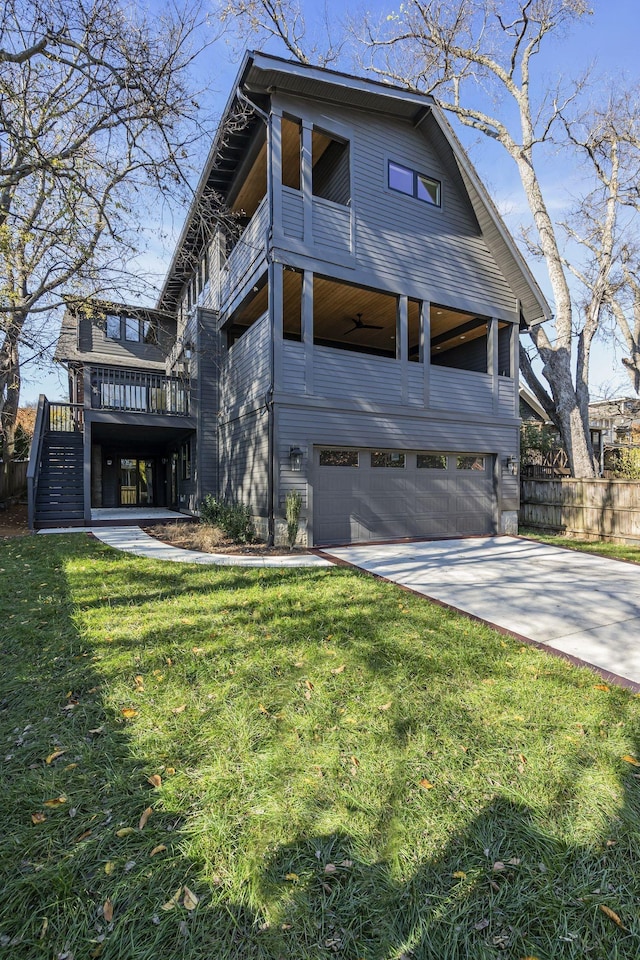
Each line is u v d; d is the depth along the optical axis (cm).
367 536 945
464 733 245
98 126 648
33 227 676
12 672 311
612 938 143
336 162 967
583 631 413
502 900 154
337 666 323
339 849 173
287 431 843
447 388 1035
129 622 407
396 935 142
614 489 1017
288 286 966
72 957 138
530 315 1155
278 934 143
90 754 227
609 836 180
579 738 242
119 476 1742
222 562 693
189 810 192
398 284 970
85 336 1588
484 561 746
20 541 843
